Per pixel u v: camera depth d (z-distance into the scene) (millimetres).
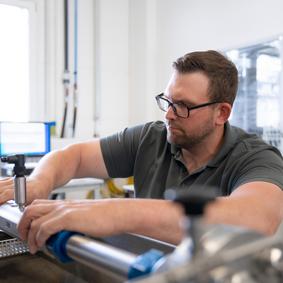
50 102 3418
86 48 3576
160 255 407
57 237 533
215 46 3033
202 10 3133
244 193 708
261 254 320
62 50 3441
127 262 414
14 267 793
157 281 284
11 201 823
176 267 298
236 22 2863
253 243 327
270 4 2621
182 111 1000
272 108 2600
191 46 3242
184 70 1002
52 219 564
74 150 1196
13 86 3268
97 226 563
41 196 930
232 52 2895
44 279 775
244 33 2807
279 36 2557
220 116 1050
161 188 1125
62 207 598
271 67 2611
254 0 2729
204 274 293
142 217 591
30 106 3334
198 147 1066
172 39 3418
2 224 733
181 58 1036
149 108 3572
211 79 997
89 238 524
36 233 577
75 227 551
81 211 573
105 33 3617
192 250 310
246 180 812
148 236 593
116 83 3709
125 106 3760
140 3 3598
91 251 471
